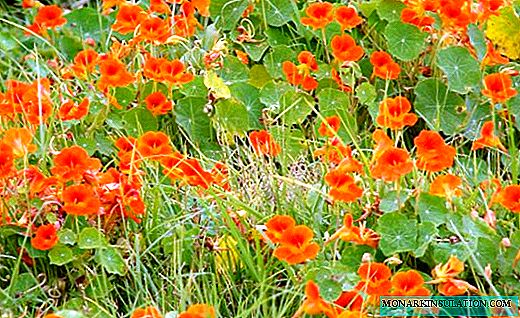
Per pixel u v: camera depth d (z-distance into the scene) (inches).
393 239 90.0
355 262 90.5
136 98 107.2
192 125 105.3
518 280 89.3
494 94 97.7
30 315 90.1
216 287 92.6
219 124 105.0
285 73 104.8
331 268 88.4
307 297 84.3
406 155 89.0
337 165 96.0
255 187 96.7
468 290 88.4
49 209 92.5
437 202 91.4
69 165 90.7
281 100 105.4
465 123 104.9
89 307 89.7
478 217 91.0
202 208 95.3
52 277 92.4
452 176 90.9
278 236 86.4
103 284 91.3
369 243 90.7
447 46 107.7
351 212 93.9
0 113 96.3
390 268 90.9
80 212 89.6
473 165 100.6
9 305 89.4
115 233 94.3
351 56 103.5
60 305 91.6
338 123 98.3
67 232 91.4
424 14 107.6
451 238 90.4
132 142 96.0
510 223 92.4
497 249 89.7
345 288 87.6
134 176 94.8
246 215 94.3
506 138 104.6
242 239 92.9
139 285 90.2
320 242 92.5
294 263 86.1
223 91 105.0
